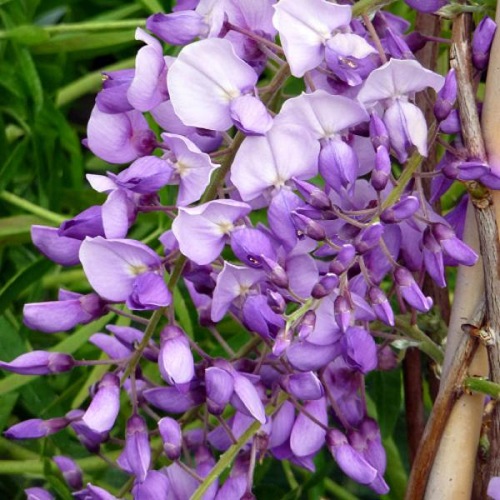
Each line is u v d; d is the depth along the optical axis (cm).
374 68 48
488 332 48
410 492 50
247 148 48
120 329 52
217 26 48
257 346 52
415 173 48
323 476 60
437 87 48
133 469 49
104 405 48
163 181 47
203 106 48
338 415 51
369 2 48
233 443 50
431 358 54
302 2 47
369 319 49
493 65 48
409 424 56
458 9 48
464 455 49
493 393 48
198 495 49
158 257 48
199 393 50
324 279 47
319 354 49
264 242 47
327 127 48
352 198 50
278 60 49
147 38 48
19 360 50
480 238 48
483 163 47
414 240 50
